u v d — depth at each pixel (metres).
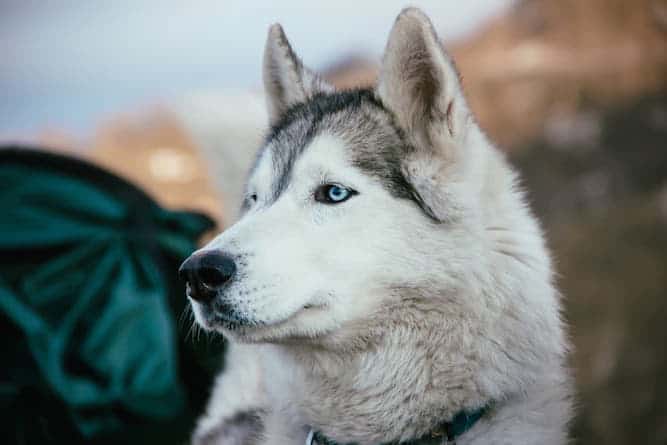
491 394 2.90
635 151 8.33
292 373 3.10
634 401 6.07
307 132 3.25
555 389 3.05
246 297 2.82
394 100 3.10
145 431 4.30
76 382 4.18
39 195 4.52
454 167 2.99
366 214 2.97
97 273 4.39
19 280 4.28
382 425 3.00
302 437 3.16
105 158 9.20
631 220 7.51
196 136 7.52
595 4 9.66
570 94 9.13
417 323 2.95
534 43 9.94
